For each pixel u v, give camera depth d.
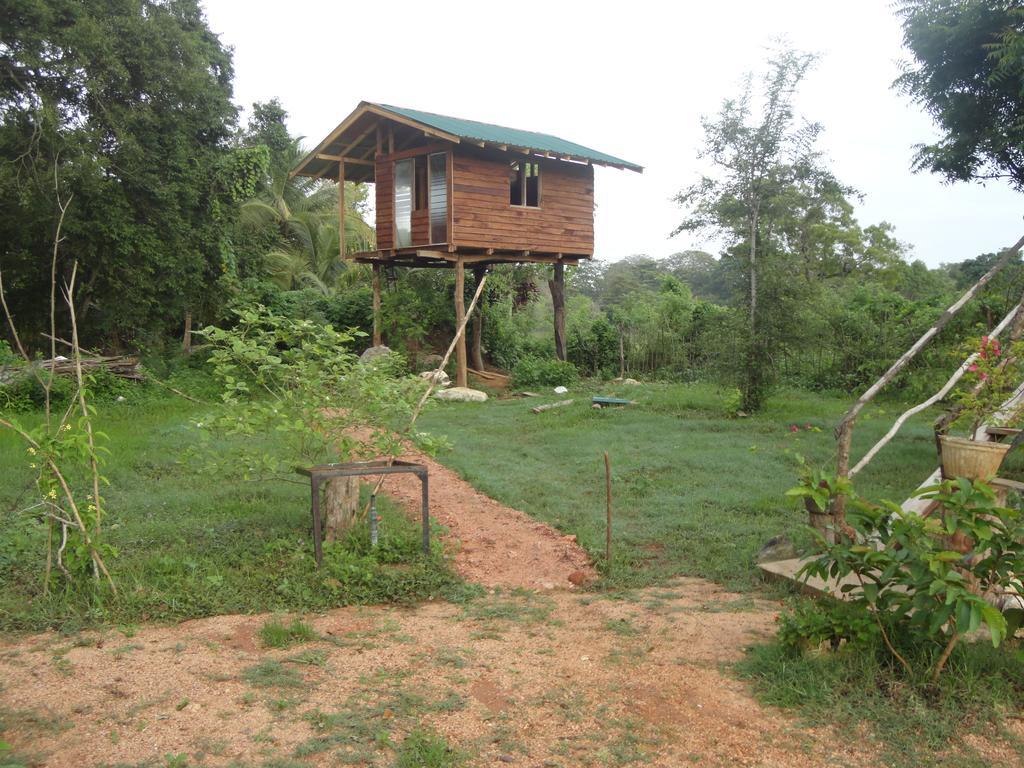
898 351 17.62
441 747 3.45
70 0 16.47
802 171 14.38
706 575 6.44
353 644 4.80
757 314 14.67
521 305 25.97
